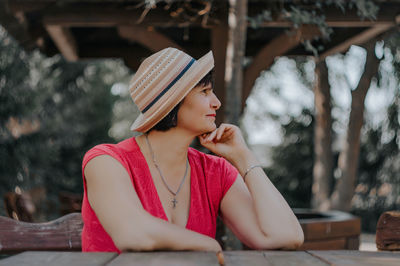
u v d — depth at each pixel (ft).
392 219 4.71
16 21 13.58
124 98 50.62
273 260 3.34
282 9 11.30
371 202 33.88
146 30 13.28
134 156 4.90
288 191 40.29
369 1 11.35
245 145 5.39
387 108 29.17
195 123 4.88
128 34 13.29
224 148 5.40
